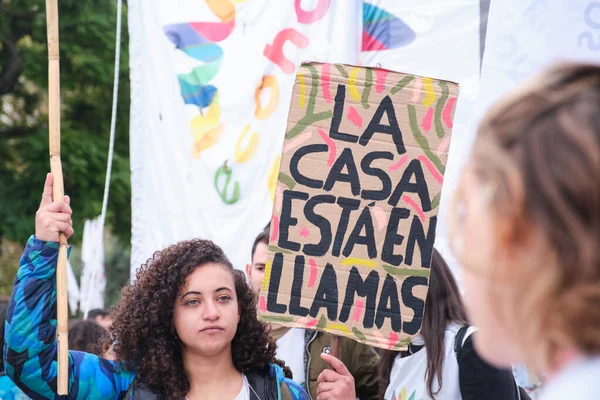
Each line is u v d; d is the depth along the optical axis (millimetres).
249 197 4738
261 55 4758
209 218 4758
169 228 4801
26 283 2713
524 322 858
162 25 4863
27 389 2762
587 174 802
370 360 3740
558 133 832
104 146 12633
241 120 4773
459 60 4516
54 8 2799
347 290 2795
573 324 823
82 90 12812
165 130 4848
